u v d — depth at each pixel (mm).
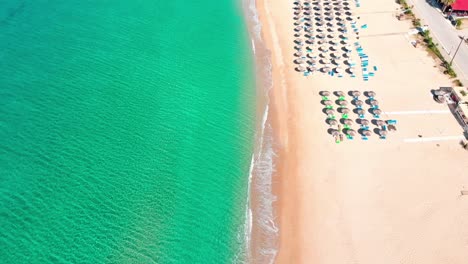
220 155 49375
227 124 53406
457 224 41188
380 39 66750
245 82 60250
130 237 40500
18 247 38562
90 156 47531
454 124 51688
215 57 64812
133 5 75875
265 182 46281
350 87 57656
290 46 67250
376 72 59938
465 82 57312
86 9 73250
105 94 55781
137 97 55969
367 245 39781
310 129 52094
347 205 43312
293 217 42562
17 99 53281
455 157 47750
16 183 43844
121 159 47656
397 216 42125
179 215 42781
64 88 55875
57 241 39438
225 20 74188
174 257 39250
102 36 66688
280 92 58125
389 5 75062
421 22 69625
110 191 44312
